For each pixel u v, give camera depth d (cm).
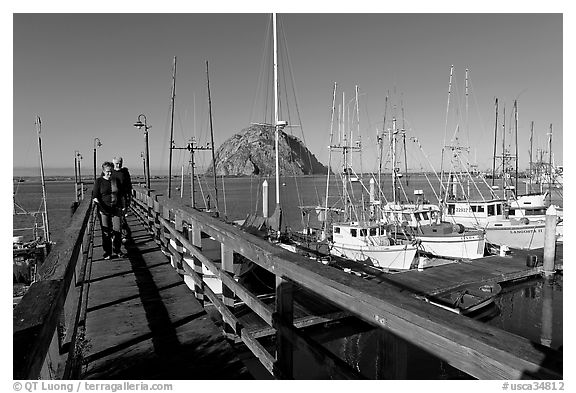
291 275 237
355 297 176
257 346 293
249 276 1182
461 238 2088
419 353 671
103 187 706
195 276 479
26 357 129
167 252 736
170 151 2511
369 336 916
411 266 1938
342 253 2017
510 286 1495
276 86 1992
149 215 1000
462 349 126
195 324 412
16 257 2200
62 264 226
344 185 2367
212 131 2683
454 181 3023
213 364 327
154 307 462
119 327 403
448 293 1290
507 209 2533
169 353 346
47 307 164
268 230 1828
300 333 233
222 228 376
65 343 296
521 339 121
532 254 1858
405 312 148
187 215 532
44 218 2983
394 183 2366
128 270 633
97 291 523
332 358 204
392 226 2180
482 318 1237
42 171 2950
